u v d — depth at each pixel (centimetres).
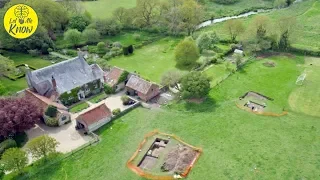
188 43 11356
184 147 7312
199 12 14175
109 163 7088
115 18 14712
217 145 7431
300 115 8481
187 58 11338
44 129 8375
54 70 9481
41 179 6775
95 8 17100
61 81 9375
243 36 12262
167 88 10012
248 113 8575
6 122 7631
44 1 13425
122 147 7538
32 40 12500
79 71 9775
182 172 6675
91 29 13438
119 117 8662
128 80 9875
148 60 12069
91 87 9906
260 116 8444
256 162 6912
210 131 7912
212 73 10825
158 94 9756
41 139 7100
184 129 8031
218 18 15962
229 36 13388
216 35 12606
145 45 13325
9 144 7525
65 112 8525
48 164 7119
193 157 7069
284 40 11962
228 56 12088
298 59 11462
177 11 13825
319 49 11756
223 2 17400
